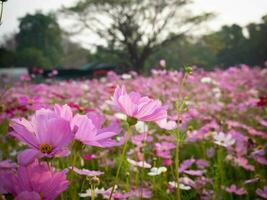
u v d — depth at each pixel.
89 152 2.57
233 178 2.53
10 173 0.76
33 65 46.59
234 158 2.53
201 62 41.56
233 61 51.41
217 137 2.11
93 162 2.46
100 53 33.88
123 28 30.62
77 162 2.08
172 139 2.76
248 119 4.62
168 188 1.91
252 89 7.45
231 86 7.33
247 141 2.71
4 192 0.73
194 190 2.08
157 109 1.01
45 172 0.75
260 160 2.38
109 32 30.80
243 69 12.02
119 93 1.05
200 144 3.03
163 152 2.23
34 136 0.79
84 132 0.86
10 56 45.00
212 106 4.63
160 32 31.02
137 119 1.03
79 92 6.61
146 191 1.82
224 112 4.72
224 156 2.74
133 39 30.84
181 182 1.96
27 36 53.00
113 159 2.59
